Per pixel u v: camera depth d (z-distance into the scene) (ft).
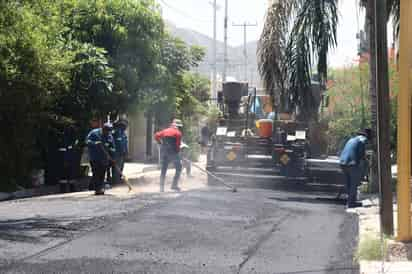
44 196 50.08
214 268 26.21
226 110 65.26
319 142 63.26
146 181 67.62
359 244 29.94
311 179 57.98
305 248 30.22
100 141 50.67
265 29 54.54
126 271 25.43
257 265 26.86
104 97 60.18
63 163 59.06
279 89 55.21
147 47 66.49
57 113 59.88
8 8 47.91
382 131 30.45
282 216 39.37
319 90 60.80
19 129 53.67
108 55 64.34
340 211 42.96
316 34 53.11
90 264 26.35
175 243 30.45
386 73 30.30
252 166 59.88
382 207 30.58
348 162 45.57
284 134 60.39
